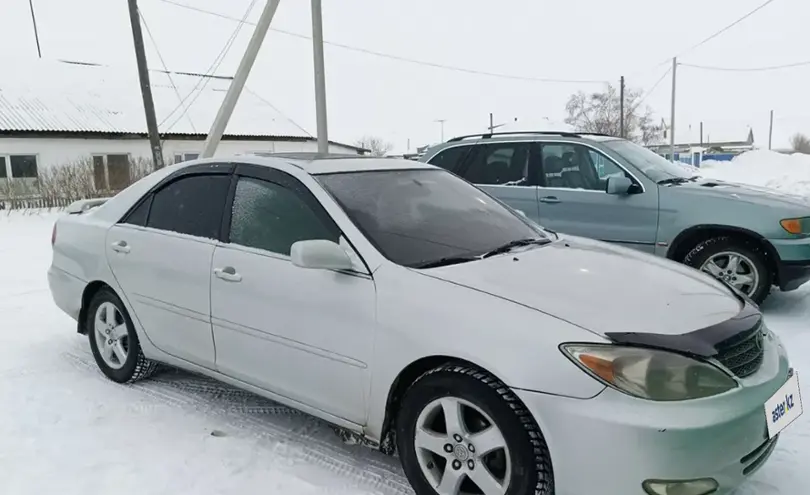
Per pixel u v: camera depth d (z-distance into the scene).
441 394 2.73
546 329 2.53
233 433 3.72
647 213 6.10
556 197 6.60
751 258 5.71
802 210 5.59
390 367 2.88
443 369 2.72
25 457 3.45
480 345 2.60
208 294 3.68
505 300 2.70
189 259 3.80
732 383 2.48
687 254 6.02
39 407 4.09
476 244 3.40
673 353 2.42
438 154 7.46
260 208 3.59
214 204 3.82
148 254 4.07
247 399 4.20
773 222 5.58
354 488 3.12
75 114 24.36
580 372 2.41
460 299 2.76
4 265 9.12
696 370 2.42
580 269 3.10
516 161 6.94
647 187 6.12
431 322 2.76
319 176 3.51
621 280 2.98
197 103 29.75
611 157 6.36
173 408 4.07
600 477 2.36
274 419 3.90
